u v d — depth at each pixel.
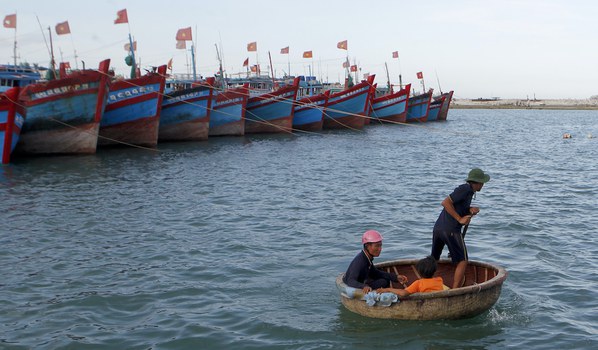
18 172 28.23
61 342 8.54
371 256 9.64
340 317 9.38
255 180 25.92
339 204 19.75
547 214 17.66
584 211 18.14
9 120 30.17
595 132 67.88
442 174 28.52
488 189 23.11
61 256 13.20
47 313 9.69
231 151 40.22
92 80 34.81
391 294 8.93
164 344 8.48
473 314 9.19
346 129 66.50
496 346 8.32
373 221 16.83
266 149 41.97
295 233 15.34
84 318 9.47
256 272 11.86
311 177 27.06
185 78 57.06
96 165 31.30
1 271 12.05
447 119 111.56
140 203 19.89
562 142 51.59
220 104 52.62
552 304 9.87
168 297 10.43
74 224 16.55
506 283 10.98
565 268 11.91
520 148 44.91
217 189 23.19
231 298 10.34
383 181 25.77
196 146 44.00
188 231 15.66
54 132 35.06
